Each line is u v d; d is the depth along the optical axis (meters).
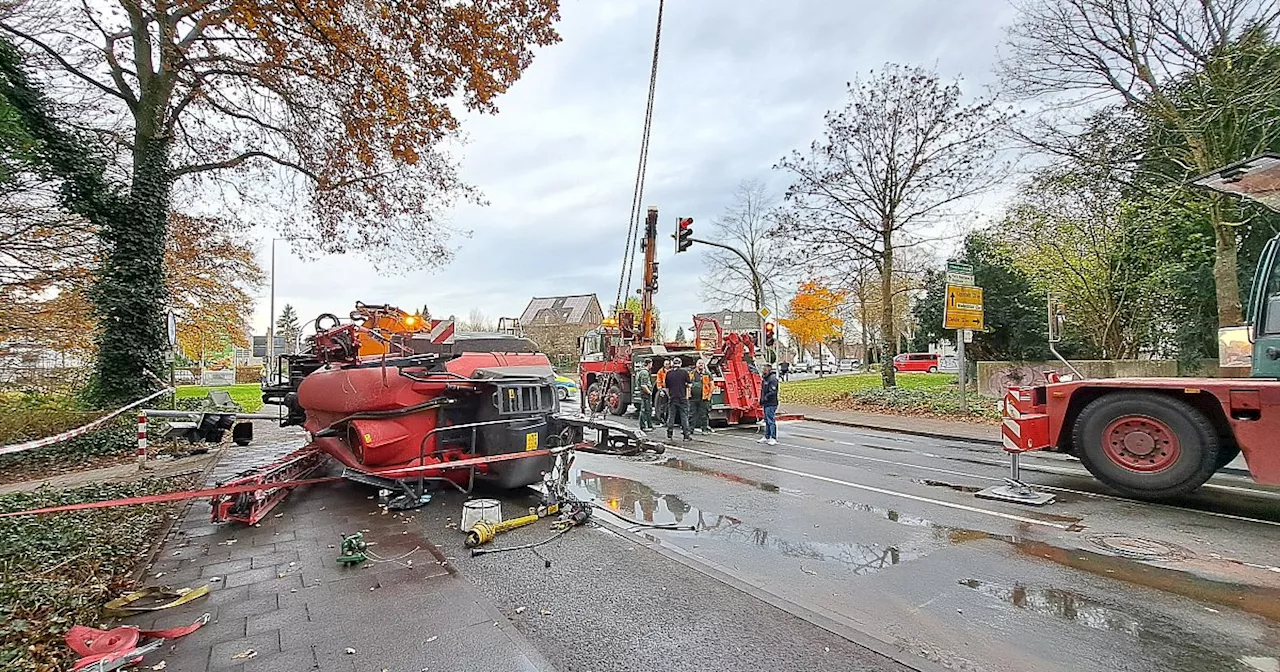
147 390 12.79
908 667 3.05
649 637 3.40
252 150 15.12
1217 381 6.27
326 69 9.66
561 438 7.20
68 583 4.19
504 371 6.98
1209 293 14.98
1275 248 6.40
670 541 5.41
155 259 13.12
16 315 12.22
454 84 9.78
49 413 11.38
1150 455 6.61
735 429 14.40
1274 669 3.11
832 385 27.67
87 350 13.26
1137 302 16.69
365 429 6.43
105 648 3.20
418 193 16.56
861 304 41.19
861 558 4.91
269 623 3.62
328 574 4.48
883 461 9.66
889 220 18.19
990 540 5.34
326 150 14.38
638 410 16.27
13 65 10.34
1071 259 16.77
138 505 6.60
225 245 20.53
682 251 18.56
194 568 4.62
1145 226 15.67
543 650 3.26
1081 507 6.48
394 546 5.16
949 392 18.88
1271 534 5.45
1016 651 3.33
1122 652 3.31
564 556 4.84
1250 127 12.13
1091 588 4.21
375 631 3.50
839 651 3.22
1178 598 4.03
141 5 11.12
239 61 12.49
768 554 5.03
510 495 6.98
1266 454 5.90
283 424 11.06
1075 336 19.48
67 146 11.46
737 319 52.31
